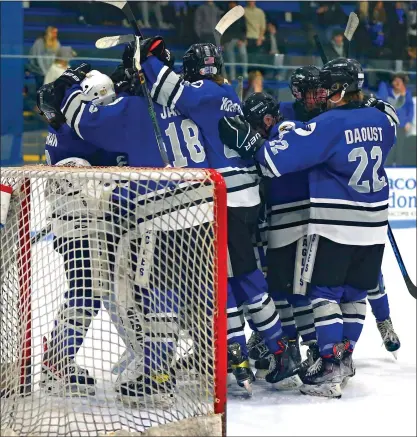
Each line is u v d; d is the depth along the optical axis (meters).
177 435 8.08
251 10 27.61
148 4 27.03
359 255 10.29
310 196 10.18
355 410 9.40
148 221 9.41
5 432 8.23
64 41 26.55
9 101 22.94
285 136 9.92
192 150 10.02
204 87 10.04
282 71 24.23
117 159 10.47
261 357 10.82
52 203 9.64
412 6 28.08
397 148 25.56
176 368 9.17
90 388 9.30
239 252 10.06
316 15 28.27
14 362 9.36
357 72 10.23
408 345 12.88
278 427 8.70
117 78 10.84
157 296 9.27
